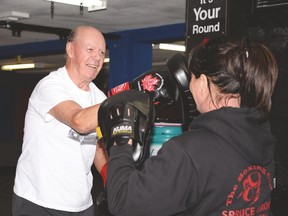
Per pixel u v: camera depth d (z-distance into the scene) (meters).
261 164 1.24
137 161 1.30
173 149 1.17
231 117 1.21
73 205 2.24
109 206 1.19
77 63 2.28
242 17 2.64
